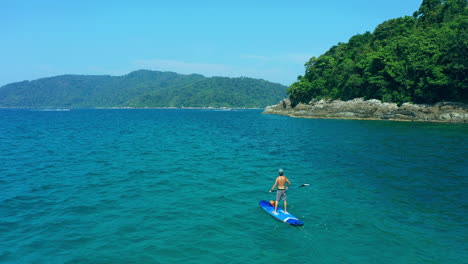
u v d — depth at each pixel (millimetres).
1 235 9047
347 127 48312
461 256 7719
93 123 69312
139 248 8195
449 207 11336
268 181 15664
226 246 8328
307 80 105688
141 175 16953
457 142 28531
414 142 29016
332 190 13789
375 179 15617
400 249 8102
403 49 65125
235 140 34531
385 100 65375
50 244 8461
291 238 8859
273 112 117875
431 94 57938
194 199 12594
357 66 74500
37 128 52562
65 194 13305
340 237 8883
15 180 15797
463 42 51312
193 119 92688
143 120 85688
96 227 9648
